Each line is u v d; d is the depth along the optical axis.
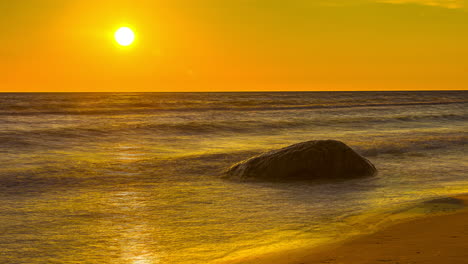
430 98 103.12
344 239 7.77
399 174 15.33
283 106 59.44
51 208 10.47
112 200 11.37
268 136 27.73
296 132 30.02
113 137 25.14
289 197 11.85
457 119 41.47
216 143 23.95
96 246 7.86
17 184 13.01
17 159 17.11
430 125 36.31
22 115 37.44
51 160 17.12
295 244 7.68
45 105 52.75
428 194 11.98
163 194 12.14
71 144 22.09
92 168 15.79
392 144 22.39
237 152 19.78
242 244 7.88
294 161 14.51
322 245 7.44
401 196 11.77
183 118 36.72
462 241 7.02
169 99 82.56
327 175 14.51
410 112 48.34
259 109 50.78
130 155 19.12
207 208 10.61
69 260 7.20
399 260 6.15
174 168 16.16
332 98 95.19
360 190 12.74
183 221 9.45
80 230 8.78
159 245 7.90
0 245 7.85
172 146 22.48
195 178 14.54
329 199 11.55
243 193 12.34
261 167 14.59
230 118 37.09
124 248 7.75
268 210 10.38
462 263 5.87
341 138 25.62
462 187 13.05
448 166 17.00
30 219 9.51
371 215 9.62
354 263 6.21
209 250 7.59
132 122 31.92
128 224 9.22
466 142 23.36
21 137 22.77
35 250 7.64
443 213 9.38
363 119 38.44
